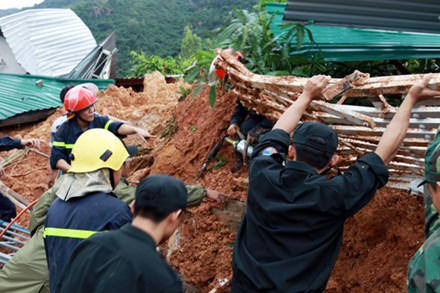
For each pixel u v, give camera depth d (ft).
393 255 13.43
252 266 9.59
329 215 9.18
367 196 9.19
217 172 19.11
